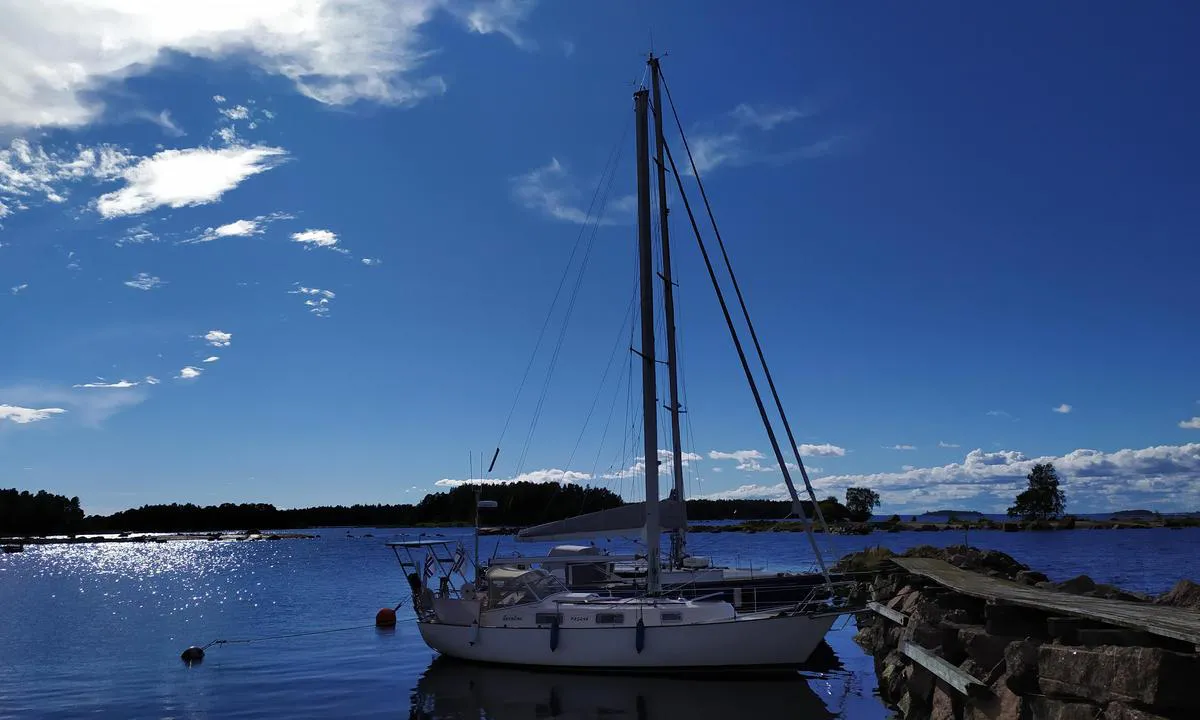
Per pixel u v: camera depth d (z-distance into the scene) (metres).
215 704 20.89
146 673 25.30
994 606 15.20
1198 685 9.84
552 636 22.62
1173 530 141.50
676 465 29.58
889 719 18.12
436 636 24.77
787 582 26.75
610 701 19.92
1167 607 14.00
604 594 26.19
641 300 24.44
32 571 85.25
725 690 20.86
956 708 14.47
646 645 21.91
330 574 71.69
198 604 47.19
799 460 26.00
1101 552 71.00
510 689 21.44
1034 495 151.00
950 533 125.44
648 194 24.83
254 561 97.31
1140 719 9.87
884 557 34.06
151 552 131.50
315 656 28.03
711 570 28.30
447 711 19.53
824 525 25.84
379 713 19.59
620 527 23.89
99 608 45.88
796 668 21.69
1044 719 11.73
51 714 19.98
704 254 28.62
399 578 65.75
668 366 29.88
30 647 31.14
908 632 19.27
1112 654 10.73
